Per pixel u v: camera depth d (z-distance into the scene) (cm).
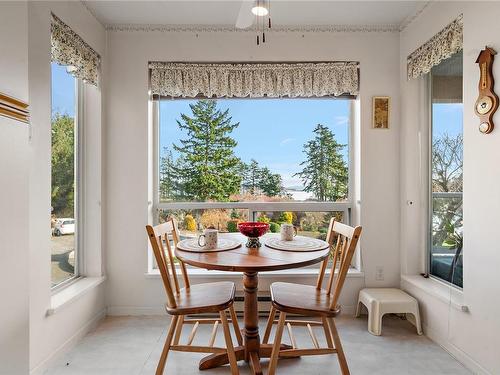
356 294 298
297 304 189
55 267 245
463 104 218
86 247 282
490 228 193
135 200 294
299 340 246
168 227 218
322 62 301
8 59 151
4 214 149
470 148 211
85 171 281
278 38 299
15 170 156
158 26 294
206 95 301
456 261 248
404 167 293
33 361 194
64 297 229
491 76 192
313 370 205
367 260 299
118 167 293
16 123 156
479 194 202
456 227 249
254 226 201
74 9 243
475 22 207
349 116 317
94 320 270
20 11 160
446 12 237
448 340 230
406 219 291
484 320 197
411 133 291
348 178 318
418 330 256
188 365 211
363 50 300
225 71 299
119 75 294
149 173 300
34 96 198
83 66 254
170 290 184
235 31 299
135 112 295
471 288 208
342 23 292
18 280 158
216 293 207
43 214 205
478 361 202
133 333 257
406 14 277
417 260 291
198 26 295
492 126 191
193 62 300
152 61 297
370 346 237
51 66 236
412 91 291
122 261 293
